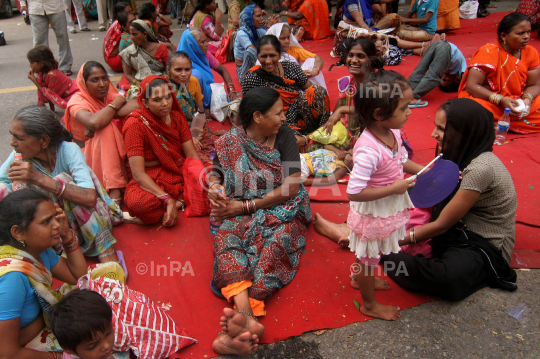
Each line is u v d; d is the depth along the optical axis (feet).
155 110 10.09
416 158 12.72
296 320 7.66
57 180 8.46
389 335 7.30
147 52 16.12
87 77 10.87
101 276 7.77
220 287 7.88
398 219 6.87
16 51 27.61
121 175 11.26
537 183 11.18
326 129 12.19
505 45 13.69
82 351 5.73
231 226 8.61
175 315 7.89
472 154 7.97
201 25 23.56
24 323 6.23
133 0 35.24
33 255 6.42
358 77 11.66
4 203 6.06
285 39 15.49
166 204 10.28
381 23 22.84
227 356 7.07
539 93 14.10
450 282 7.51
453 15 24.49
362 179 6.31
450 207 7.80
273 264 8.23
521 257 8.80
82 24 33.22
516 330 7.25
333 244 9.64
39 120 7.95
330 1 33.22
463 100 7.94
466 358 6.81
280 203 9.18
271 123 8.43
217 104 16.05
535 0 23.48
